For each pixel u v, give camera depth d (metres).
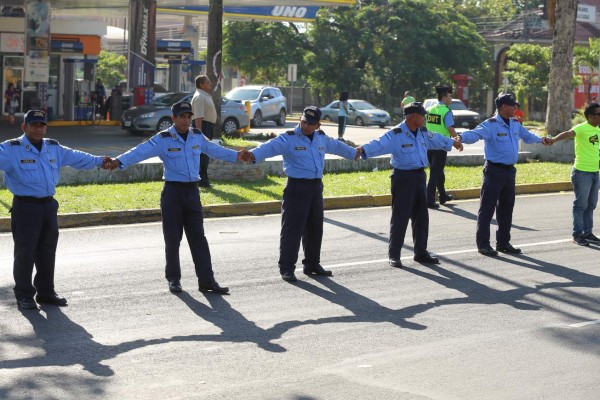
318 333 9.23
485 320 9.85
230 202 17.31
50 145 10.12
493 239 15.12
